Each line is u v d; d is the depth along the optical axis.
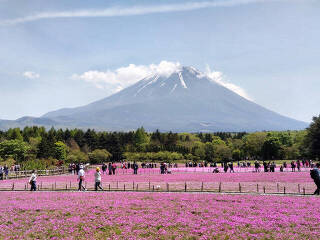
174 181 46.62
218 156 152.25
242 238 16.22
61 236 16.83
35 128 186.88
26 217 21.20
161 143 190.00
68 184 44.25
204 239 16.08
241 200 27.09
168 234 16.95
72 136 178.12
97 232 17.62
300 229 17.77
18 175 60.47
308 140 115.12
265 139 148.88
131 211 22.66
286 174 57.50
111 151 161.00
